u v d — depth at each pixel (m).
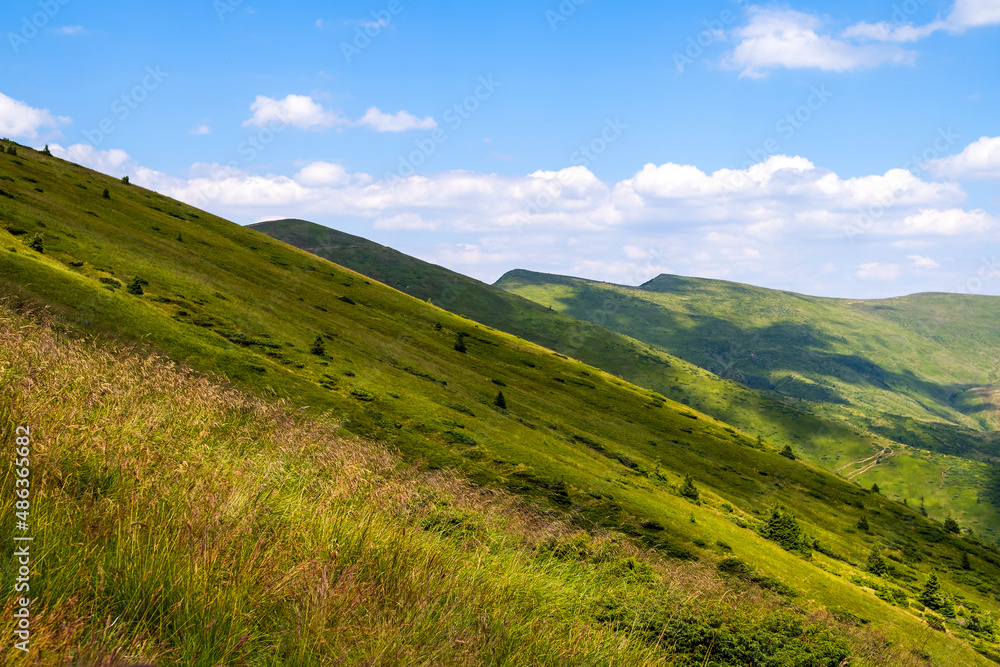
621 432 124.06
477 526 10.09
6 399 7.67
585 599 8.75
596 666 6.85
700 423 158.88
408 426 67.69
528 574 8.79
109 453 7.17
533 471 63.25
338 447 11.13
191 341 64.06
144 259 100.56
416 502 9.67
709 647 8.39
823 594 54.75
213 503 6.68
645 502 67.94
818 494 132.00
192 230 151.62
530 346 184.38
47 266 67.56
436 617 6.43
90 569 5.09
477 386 113.12
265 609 5.48
